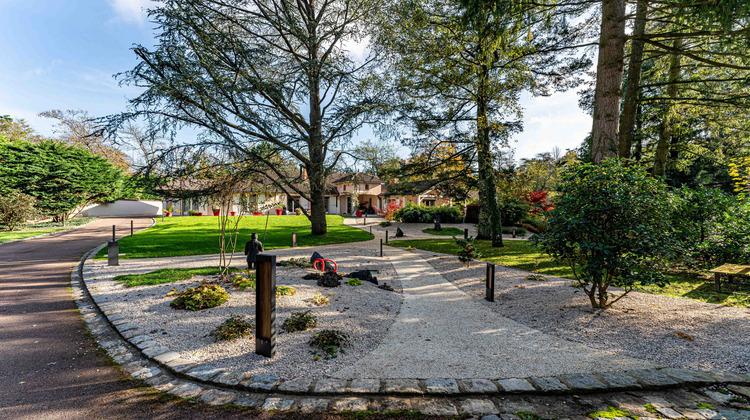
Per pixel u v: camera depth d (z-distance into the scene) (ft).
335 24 59.47
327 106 61.87
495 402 10.26
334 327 16.74
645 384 10.95
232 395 10.92
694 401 10.11
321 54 64.80
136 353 14.37
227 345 14.64
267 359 13.29
